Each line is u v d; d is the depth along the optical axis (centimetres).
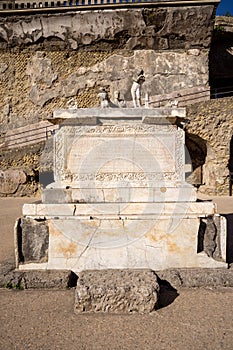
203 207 444
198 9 1598
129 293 330
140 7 1625
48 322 309
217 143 1329
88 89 1739
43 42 1728
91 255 435
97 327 298
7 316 323
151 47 1703
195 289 389
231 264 450
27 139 1630
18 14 1677
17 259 438
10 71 1767
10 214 955
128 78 1714
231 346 265
